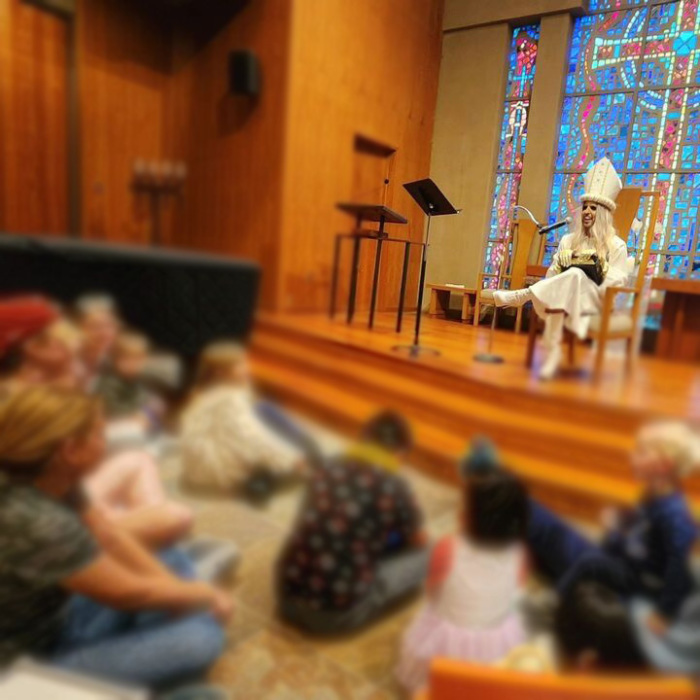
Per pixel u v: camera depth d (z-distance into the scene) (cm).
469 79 513
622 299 301
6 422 74
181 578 95
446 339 293
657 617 89
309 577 101
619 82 491
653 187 482
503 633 95
